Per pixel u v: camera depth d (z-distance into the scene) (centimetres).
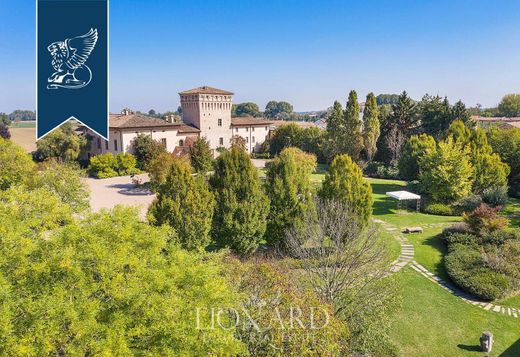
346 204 1984
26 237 820
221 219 1977
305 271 1460
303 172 2211
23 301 679
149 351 720
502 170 3447
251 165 2034
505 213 3031
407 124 5619
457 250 2138
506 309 1634
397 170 5006
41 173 2762
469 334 1462
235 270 1101
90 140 5938
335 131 5681
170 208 1836
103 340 672
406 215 3086
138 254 874
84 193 2494
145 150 5297
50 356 676
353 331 1180
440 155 3253
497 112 11994
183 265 895
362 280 1348
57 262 748
